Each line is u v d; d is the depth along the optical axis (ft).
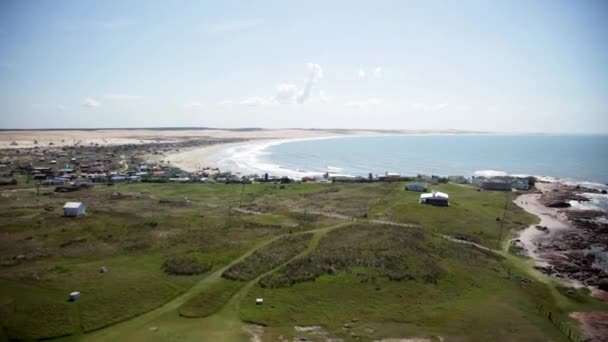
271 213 325.42
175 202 369.91
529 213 359.05
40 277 183.62
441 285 184.14
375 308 162.40
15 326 143.64
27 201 361.71
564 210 378.12
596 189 496.64
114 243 236.84
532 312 168.55
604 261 241.76
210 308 159.33
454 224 300.20
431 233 265.13
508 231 296.30
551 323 160.35
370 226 275.39
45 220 286.66
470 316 160.15
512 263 229.25
